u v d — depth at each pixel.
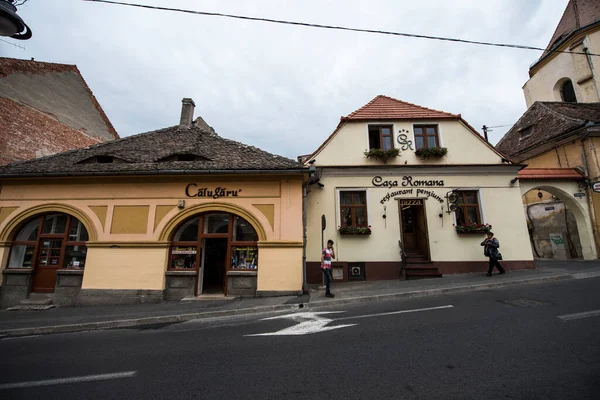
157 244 9.08
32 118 14.15
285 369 3.77
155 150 10.84
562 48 19.09
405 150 11.99
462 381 3.22
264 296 8.73
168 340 5.34
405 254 10.82
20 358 4.70
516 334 4.56
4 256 9.30
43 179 9.59
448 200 11.34
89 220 9.32
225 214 9.68
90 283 8.90
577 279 8.77
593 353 3.79
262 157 10.20
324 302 7.63
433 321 5.48
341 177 11.67
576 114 14.95
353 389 3.16
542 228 15.86
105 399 3.25
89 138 17.67
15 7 4.52
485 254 10.07
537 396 2.87
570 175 13.12
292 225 9.20
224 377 3.64
